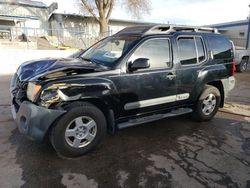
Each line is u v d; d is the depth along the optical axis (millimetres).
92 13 22641
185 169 3281
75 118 3330
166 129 4641
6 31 20203
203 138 4301
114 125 3746
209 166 3387
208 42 4863
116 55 3914
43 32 21188
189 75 4488
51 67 3588
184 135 4395
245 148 3980
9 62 12391
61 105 3232
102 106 3631
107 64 3797
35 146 3693
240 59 12945
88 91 3330
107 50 4285
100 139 3646
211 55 4891
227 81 5250
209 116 5117
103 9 22281
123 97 3705
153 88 4020
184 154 3689
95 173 3104
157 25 4328
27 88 3320
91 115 3455
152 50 4012
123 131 4445
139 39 3936
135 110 3951
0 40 18109
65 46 20203
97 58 4203
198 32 4785
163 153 3693
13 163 3229
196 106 4898
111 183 2916
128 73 3717
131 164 3346
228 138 4344
